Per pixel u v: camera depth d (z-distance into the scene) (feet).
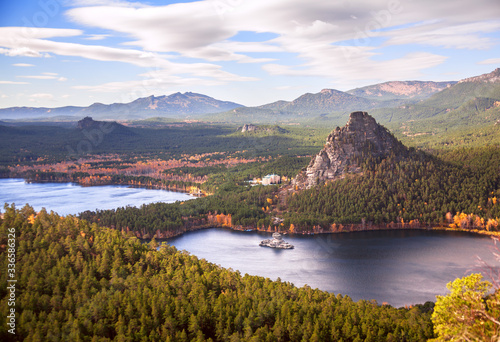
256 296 517.96
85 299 473.26
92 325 439.63
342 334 442.91
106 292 494.59
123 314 465.06
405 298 634.02
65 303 461.37
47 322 422.00
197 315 468.75
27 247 567.18
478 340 248.32
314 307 495.41
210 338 438.40
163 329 444.96
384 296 641.81
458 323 266.77
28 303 450.71
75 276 524.52
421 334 428.97
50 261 542.57
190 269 584.40
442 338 278.87
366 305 524.93
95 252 608.19
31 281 483.51
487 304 268.21
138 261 606.96
